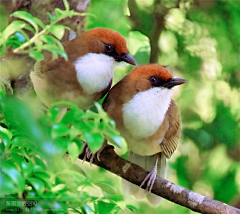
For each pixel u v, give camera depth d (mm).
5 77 9938
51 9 10992
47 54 10094
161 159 11555
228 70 16750
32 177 7133
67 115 7043
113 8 13289
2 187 6457
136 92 10359
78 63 10180
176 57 16234
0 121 7359
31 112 6988
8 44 7516
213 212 9977
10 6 10992
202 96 16516
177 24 16266
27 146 7035
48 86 10055
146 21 15969
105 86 10484
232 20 16578
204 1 16656
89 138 6793
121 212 11164
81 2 11391
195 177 16453
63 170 7746
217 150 16594
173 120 10883
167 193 10320
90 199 7828
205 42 16547
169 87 10453
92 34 10383
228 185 16406
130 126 10312
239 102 16719
